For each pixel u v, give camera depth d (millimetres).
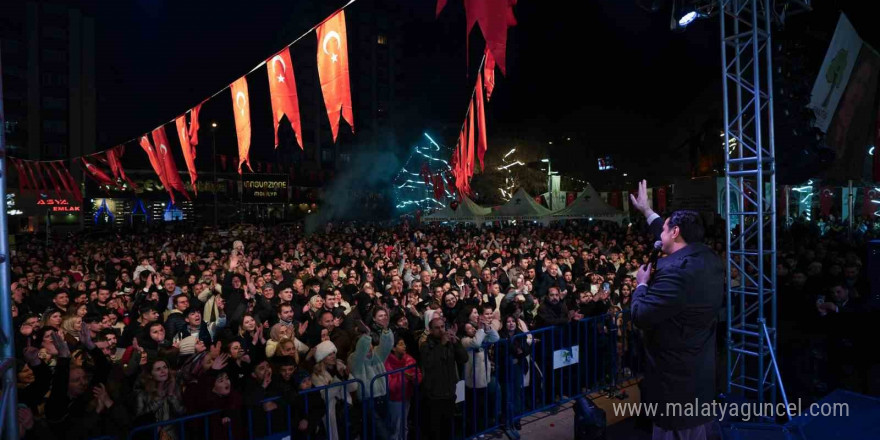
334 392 5445
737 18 5883
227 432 4738
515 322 6824
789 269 9297
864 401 4336
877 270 6816
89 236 29281
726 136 5848
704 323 2734
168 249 16797
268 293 8633
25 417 3156
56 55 54312
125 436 4219
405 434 5625
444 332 5730
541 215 26453
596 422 4922
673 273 2697
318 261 14203
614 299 8922
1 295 2289
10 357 2293
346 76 4992
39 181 35656
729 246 5730
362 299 8883
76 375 4559
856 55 13375
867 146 15258
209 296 8898
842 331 6367
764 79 6773
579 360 7109
